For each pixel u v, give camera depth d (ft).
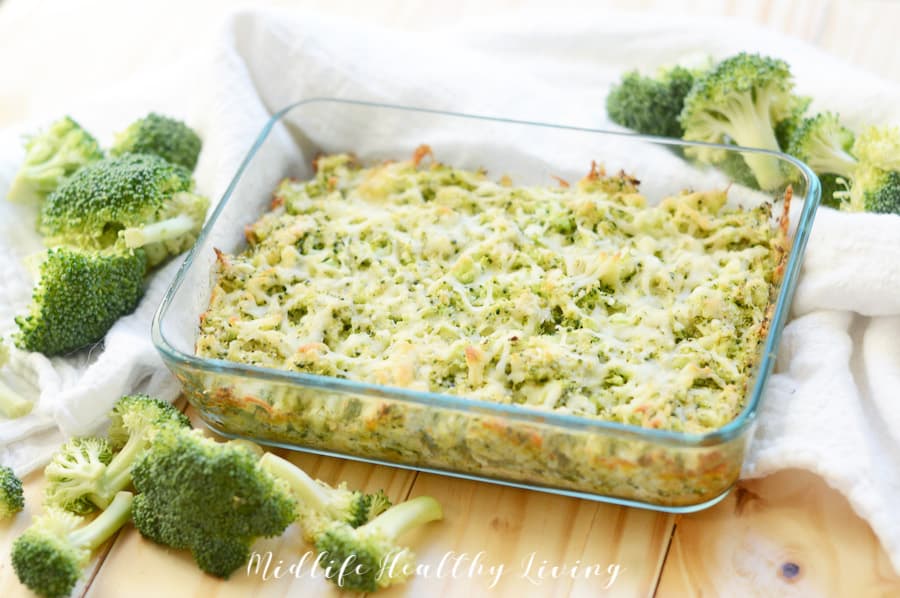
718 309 2.44
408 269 2.55
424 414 2.33
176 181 2.69
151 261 2.69
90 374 2.50
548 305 2.48
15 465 2.48
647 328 2.43
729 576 2.33
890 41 2.97
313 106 2.77
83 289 2.57
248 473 2.31
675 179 2.62
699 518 2.38
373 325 2.49
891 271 2.44
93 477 2.40
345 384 2.34
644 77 2.79
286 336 2.48
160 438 2.35
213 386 2.41
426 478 2.45
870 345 2.47
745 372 2.38
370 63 2.83
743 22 2.92
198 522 2.33
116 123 2.95
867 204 2.58
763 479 2.40
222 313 2.52
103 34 3.19
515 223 2.59
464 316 2.48
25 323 2.56
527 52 2.98
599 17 2.97
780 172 2.55
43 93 3.08
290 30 2.84
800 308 2.50
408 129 2.75
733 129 2.69
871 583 2.31
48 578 2.31
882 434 2.40
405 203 2.66
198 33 3.17
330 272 2.56
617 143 2.65
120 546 2.40
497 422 2.30
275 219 2.65
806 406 2.38
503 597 2.32
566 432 2.29
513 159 2.69
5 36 3.21
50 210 2.70
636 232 2.57
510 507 2.41
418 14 3.14
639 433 2.26
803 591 2.31
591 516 2.39
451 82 2.81
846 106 2.73
